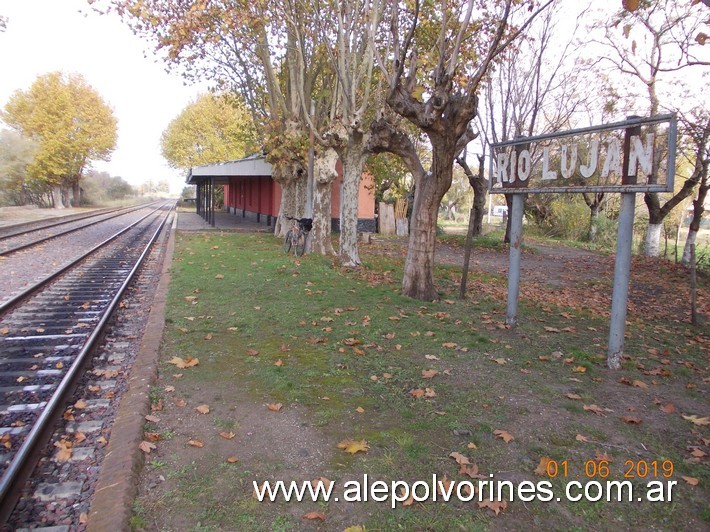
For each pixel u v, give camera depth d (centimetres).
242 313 802
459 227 4147
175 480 348
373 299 915
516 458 383
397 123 1342
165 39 1252
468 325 763
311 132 1477
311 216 1598
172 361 574
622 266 575
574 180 615
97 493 330
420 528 304
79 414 476
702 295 1184
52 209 4522
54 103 4291
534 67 1938
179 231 2434
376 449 393
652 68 1595
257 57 1667
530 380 542
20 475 366
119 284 1101
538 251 2072
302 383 520
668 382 557
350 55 1191
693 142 1466
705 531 308
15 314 827
